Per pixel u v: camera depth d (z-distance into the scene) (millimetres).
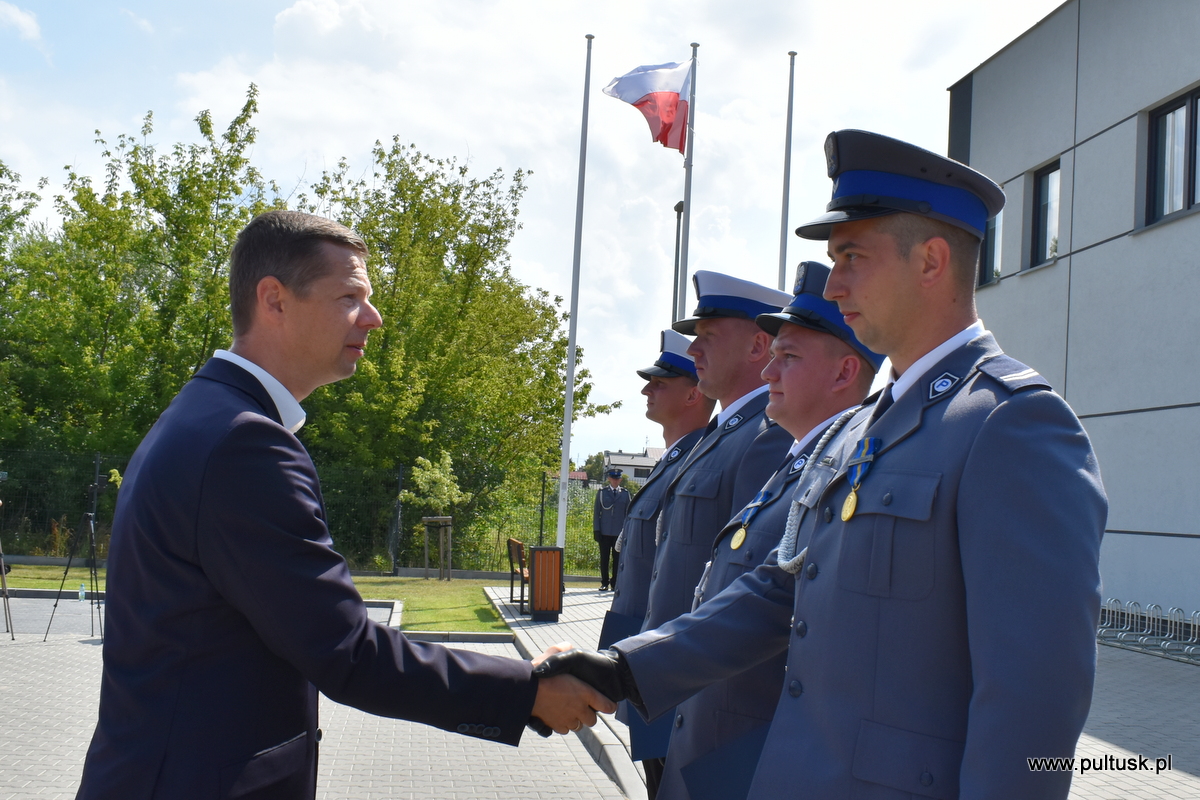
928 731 1612
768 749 1861
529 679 2029
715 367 3787
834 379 2887
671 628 2295
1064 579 1476
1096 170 11477
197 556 1736
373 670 1814
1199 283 9914
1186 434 10000
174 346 20422
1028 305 12641
